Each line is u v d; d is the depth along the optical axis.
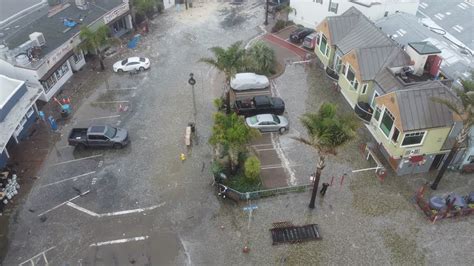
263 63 42.28
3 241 26.73
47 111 38.16
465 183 31.05
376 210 28.89
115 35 49.34
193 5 58.50
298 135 35.22
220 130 28.59
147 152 33.53
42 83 37.88
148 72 43.69
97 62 45.50
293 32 49.59
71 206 29.06
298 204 29.28
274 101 37.06
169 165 32.31
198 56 46.41
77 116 37.50
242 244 26.58
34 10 47.94
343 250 26.33
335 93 40.22
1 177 30.53
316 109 38.06
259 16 55.62
